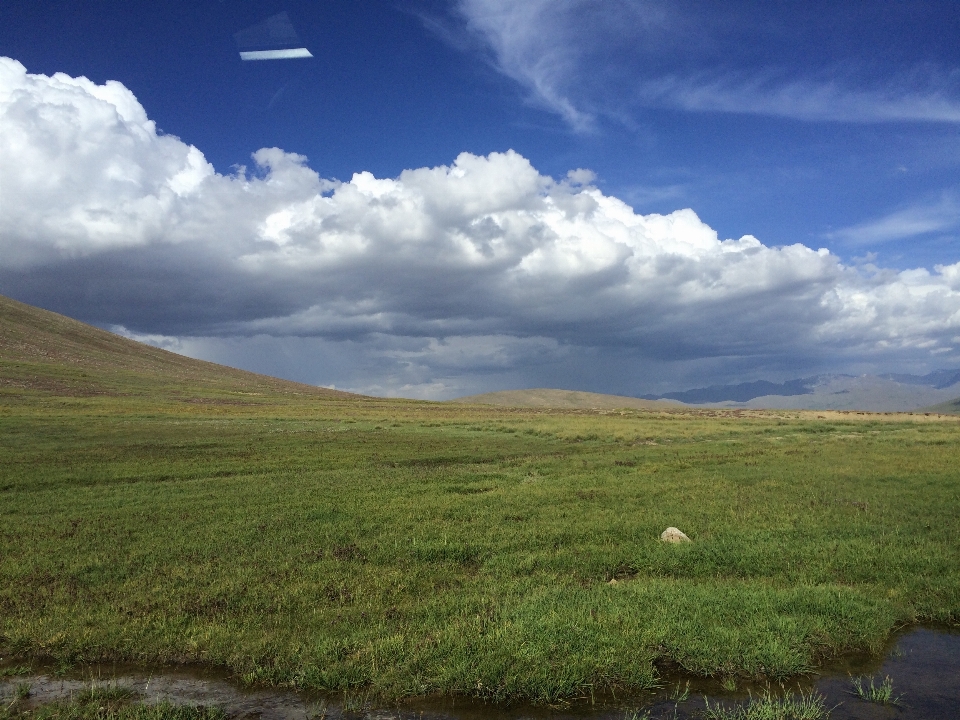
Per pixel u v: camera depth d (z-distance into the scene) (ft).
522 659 25.39
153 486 73.51
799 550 41.86
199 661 27.17
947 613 30.86
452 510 57.00
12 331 394.52
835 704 22.97
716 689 24.41
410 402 354.54
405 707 23.30
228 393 317.83
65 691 24.86
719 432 157.69
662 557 40.83
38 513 58.23
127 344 486.38
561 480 75.25
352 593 34.37
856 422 191.21
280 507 59.52
